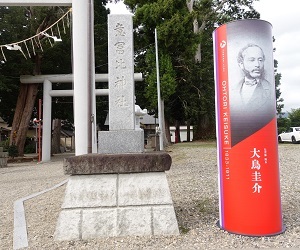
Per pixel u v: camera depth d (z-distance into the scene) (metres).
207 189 6.23
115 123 4.61
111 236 3.74
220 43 3.89
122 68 4.71
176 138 30.72
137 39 17.94
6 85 16.53
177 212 4.72
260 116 3.65
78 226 3.73
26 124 18.31
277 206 3.73
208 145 17.27
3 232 4.16
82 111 8.95
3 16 15.85
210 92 20.89
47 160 16.67
